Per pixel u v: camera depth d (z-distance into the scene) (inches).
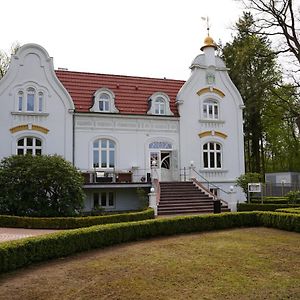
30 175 748.6
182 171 1160.8
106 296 303.4
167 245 526.3
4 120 1019.9
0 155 1005.8
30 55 1062.4
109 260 431.8
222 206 970.7
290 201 1106.1
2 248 378.0
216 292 310.2
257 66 1350.9
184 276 358.0
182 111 1184.8
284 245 518.9
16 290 322.3
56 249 446.3
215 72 1245.7
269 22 1060.5
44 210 748.0
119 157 1106.1
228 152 1222.9
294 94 1175.0
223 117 1232.8
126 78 1250.0
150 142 1143.6
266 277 354.0
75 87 1157.7
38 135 1042.1
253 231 663.1
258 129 1637.6
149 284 334.0
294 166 2214.6
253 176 1107.9
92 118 1092.5
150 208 843.4
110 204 1070.4
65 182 765.3
